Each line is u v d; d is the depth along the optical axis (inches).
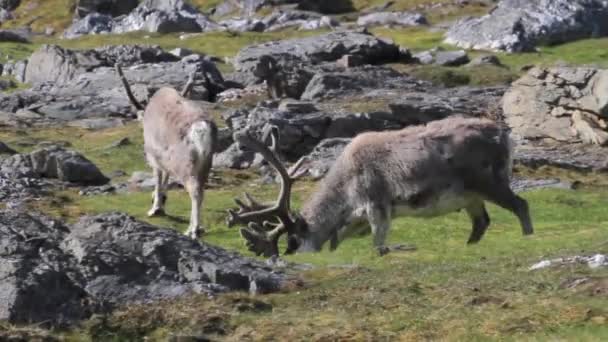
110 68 7475.4
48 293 1988.2
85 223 2233.0
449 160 2518.5
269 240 2554.1
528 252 2466.8
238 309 2010.3
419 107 5428.2
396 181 2509.8
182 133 3100.4
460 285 2038.6
